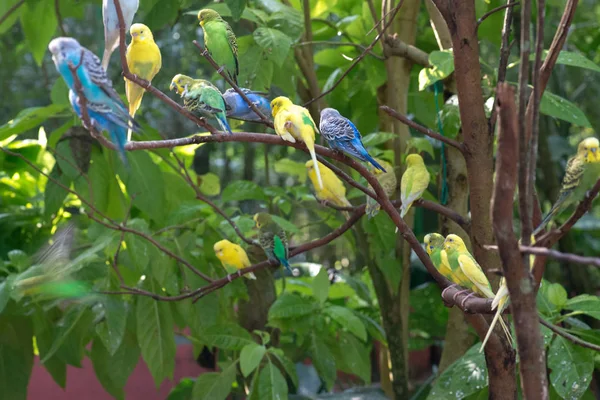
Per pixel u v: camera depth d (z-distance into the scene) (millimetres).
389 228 7945
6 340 7637
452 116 7180
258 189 8297
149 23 8391
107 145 4402
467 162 5758
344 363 8531
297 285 9938
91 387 10617
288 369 7500
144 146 4758
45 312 7703
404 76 8625
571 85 14195
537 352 3709
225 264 6801
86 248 8023
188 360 10758
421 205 6242
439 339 10805
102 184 7926
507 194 3555
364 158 5230
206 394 7383
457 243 5457
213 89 5188
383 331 8969
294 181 16375
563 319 6633
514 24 9930
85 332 7473
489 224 5805
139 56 5156
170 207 8766
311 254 15750
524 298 3688
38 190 9570
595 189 3979
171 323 7531
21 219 8945
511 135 3500
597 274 13062
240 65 7664
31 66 15273
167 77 14172
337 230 6691
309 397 8586
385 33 7348
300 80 9055
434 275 5395
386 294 8586
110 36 5375
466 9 5434
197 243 8336
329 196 6711
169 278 7582
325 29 9680
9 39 14117
